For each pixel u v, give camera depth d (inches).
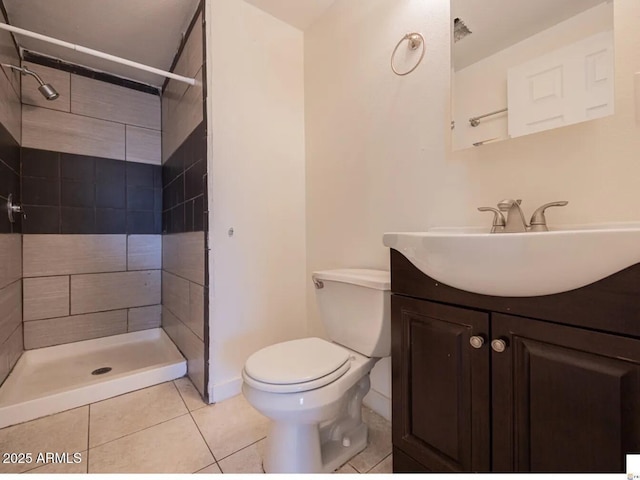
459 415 31.6
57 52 78.4
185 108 71.4
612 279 22.2
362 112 58.2
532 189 36.7
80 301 84.2
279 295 68.8
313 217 70.6
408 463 36.8
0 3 61.1
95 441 48.3
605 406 22.5
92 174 86.0
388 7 53.4
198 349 63.6
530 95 37.0
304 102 72.7
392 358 38.9
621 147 30.3
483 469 29.8
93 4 63.0
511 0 39.0
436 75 46.3
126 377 63.7
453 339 32.0
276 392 35.9
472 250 26.3
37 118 78.3
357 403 48.0
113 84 89.3
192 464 43.3
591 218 32.2
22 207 75.4
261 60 66.1
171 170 84.2
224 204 60.9
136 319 92.4
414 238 32.8
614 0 30.9
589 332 23.3
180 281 76.2
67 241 82.4
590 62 32.5
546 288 24.6
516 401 27.4
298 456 39.1
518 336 27.3
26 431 50.7
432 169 46.9
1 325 60.2
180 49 75.5
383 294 42.9
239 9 62.9
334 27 64.4
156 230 95.8
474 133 42.0
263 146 66.3
